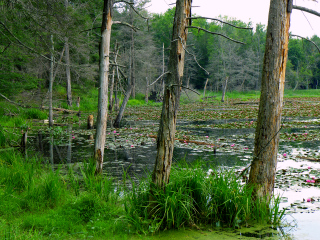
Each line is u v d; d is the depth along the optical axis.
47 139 10.38
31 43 8.69
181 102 32.53
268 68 3.75
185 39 3.56
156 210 3.58
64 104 22.09
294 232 3.46
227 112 21.19
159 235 3.40
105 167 6.58
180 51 3.54
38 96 13.75
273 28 3.67
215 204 3.80
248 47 67.75
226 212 3.80
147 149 8.66
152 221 3.56
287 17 3.66
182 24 3.52
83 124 15.00
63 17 7.81
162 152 3.63
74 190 4.74
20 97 13.46
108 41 5.61
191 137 10.55
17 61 13.37
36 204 4.05
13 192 4.35
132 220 3.58
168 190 3.63
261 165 3.86
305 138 10.01
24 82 14.15
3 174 4.88
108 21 5.56
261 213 3.75
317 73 74.06
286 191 4.89
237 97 46.78
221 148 8.61
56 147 8.90
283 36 3.68
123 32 33.84
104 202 4.18
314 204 4.33
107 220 3.69
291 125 13.43
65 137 10.89
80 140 10.23
